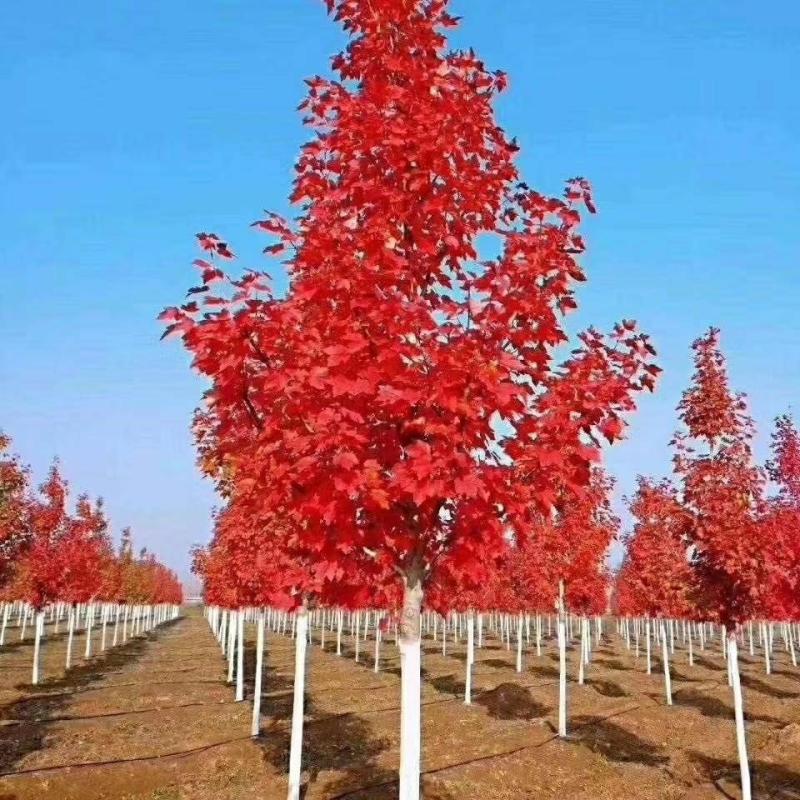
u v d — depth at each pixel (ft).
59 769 35.53
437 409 14.42
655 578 65.57
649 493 72.90
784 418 57.06
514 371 14.93
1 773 35.01
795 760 44.16
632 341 16.72
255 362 16.60
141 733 44.62
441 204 16.44
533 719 54.29
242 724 48.11
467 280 15.03
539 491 15.96
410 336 15.29
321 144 17.72
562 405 15.74
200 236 15.40
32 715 50.49
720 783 39.50
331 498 14.26
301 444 14.03
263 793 33.65
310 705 56.90
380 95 17.11
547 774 38.99
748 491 37.35
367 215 17.25
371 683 71.41
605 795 36.45
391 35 18.56
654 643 138.51
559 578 52.80
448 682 73.46
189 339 14.94
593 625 193.57
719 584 36.81
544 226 16.02
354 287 15.15
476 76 18.54
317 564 15.75
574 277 15.84
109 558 120.78
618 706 59.98
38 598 68.95
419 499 13.52
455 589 18.38
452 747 43.80
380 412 15.15
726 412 38.19
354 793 33.45
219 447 18.44
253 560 44.52
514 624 179.93
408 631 15.90
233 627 71.00
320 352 14.78
